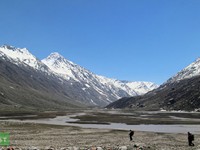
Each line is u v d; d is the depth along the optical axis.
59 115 195.00
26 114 193.88
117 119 159.25
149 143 57.97
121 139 66.56
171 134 80.25
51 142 56.81
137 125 119.12
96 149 44.50
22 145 49.81
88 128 96.12
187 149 48.47
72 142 58.03
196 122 137.12
